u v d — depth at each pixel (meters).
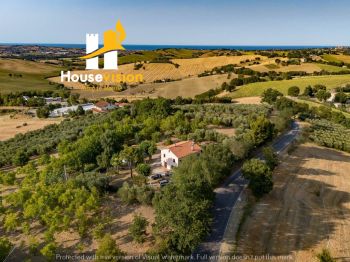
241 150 59.75
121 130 74.81
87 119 108.44
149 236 38.28
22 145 82.31
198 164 47.84
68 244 37.41
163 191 42.69
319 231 41.09
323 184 55.19
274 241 38.53
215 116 95.06
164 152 60.47
